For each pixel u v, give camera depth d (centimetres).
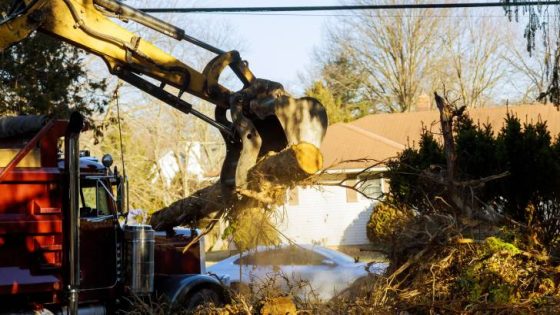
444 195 1126
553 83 1320
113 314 1178
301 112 950
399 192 1195
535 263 1016
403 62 5569
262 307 928
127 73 1045
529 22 1303
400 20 5525
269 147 1018
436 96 1090
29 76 1923
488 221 1084
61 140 1366
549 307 936
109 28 1029
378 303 945
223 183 1030
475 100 5528
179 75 1048
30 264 1063
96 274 1153
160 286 1234
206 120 1041
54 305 1090
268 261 1428
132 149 3575
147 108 3622
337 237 3288
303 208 3328
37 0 993
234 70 1069
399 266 1051
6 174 1056
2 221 1048
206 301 1170
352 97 5769
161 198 3475
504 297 970
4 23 982
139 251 1177
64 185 1046
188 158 3800
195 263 1294
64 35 1010
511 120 1324
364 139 3372
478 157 1280
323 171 973
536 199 1269
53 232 1077
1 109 1891
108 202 1183
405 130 3731
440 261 999
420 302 952
